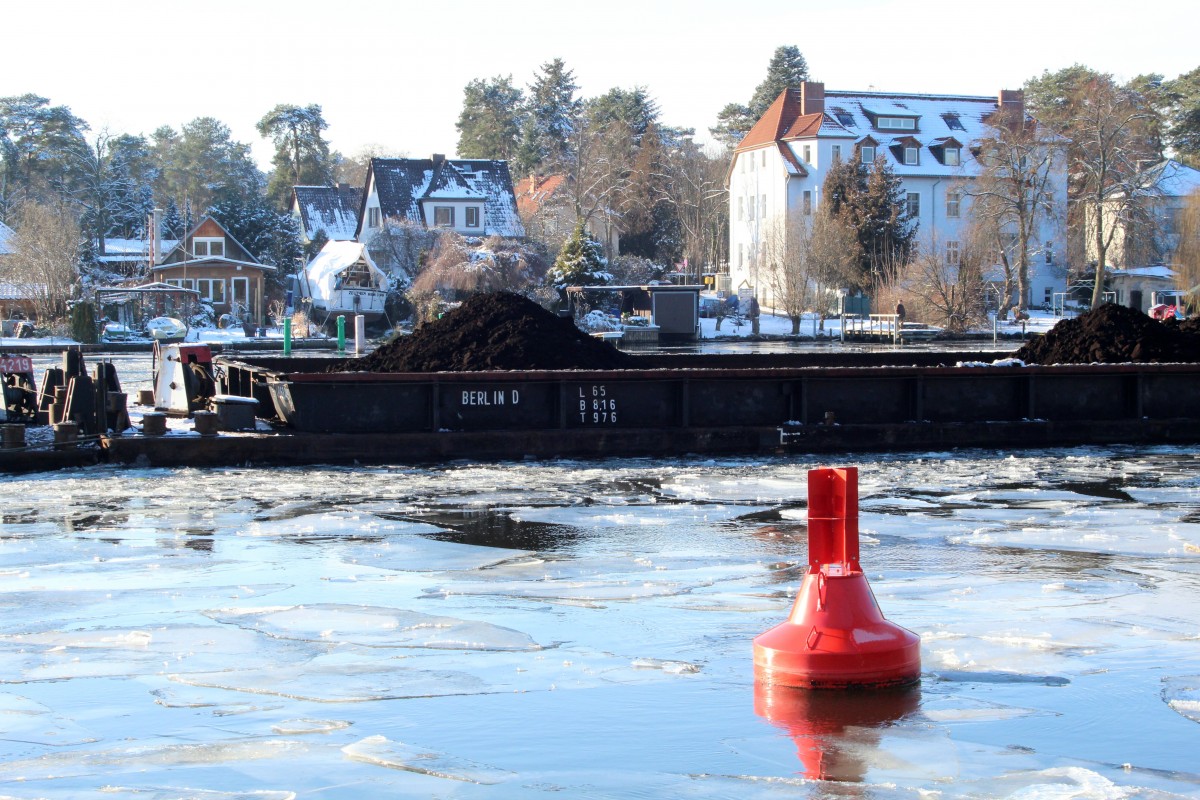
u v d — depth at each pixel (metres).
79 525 13.08
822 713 6.76
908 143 89.19
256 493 15.45
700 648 8.09
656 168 105.81
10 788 5.76
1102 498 14.84
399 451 18.53
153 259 79.06
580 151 96.94
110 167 119.50
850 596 7.36
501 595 9.68
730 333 67.31
